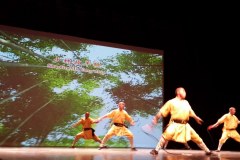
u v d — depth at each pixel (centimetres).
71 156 412
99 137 798
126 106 824
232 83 892
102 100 806
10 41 725
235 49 859
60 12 734
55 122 758
